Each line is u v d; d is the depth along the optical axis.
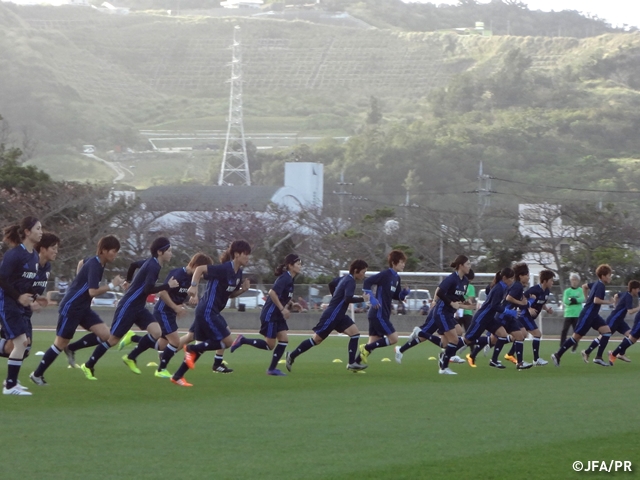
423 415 16.55
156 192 107.25
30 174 73.31
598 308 30.70
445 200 183.25
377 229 75.94
